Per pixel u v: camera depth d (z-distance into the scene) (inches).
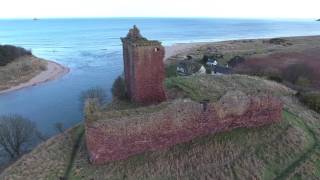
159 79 1180.5
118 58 5575.8
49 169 1015.0
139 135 1005.2
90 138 982.4
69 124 2384.4
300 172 1024.2
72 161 1042.1
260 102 1161.4
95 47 7490.2
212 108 1090.1
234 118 1135.6
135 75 1147.3
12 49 4692.4
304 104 1560.0
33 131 2082.9
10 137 1830.7
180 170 999.0
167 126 1034.1
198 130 1088.2
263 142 1118.4
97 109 1063.6
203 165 1019.3
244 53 4800.7
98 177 959.6
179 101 1075.3
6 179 997.8
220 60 4264.3
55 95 3243.1
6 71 4057.6
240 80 1845.5
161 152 1035.3
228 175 997.2
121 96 1320.1
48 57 5905.5
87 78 3973.9
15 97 3230.8
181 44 7613.2
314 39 7076.8
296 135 1171.9
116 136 981.8
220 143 1083.9
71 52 6614.2
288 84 2345.0
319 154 1107.9
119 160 1005.8
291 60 3602.4
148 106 1082.1
